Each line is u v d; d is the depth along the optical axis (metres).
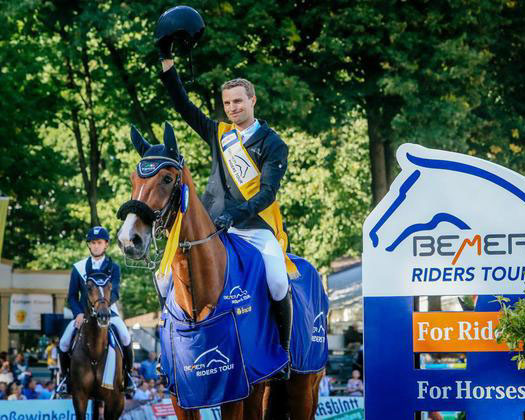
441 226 6.76
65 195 35.94
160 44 6.80
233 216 6.36
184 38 6.79
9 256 42.50
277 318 6.73
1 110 26.62
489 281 6.70
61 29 23.22
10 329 29.66
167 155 6.05
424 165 6.79
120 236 5.73
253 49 20.92
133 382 12.33
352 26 20.12
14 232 42.28
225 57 19.94
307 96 20.31
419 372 6.73
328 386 18.17
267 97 19.14
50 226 42.84
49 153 30.14
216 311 6.26
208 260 6.24
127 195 31.78
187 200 5.92
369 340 6.77
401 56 20.00
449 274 6.73
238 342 6.28
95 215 28.56
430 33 20.62
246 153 6.67
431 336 6.73
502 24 21.66
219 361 6.23
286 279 6.68
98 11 20.34
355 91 20.84
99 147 31.52
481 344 6.69
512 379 6.64
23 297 29.86
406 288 6.77
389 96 21.00
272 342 6.59
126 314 48.88
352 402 15.73
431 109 19.89
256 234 6.76
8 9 20.72
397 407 6.72
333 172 29.12
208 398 6.26
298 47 21.58
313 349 7.71
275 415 7.99
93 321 11.52
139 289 41.22
